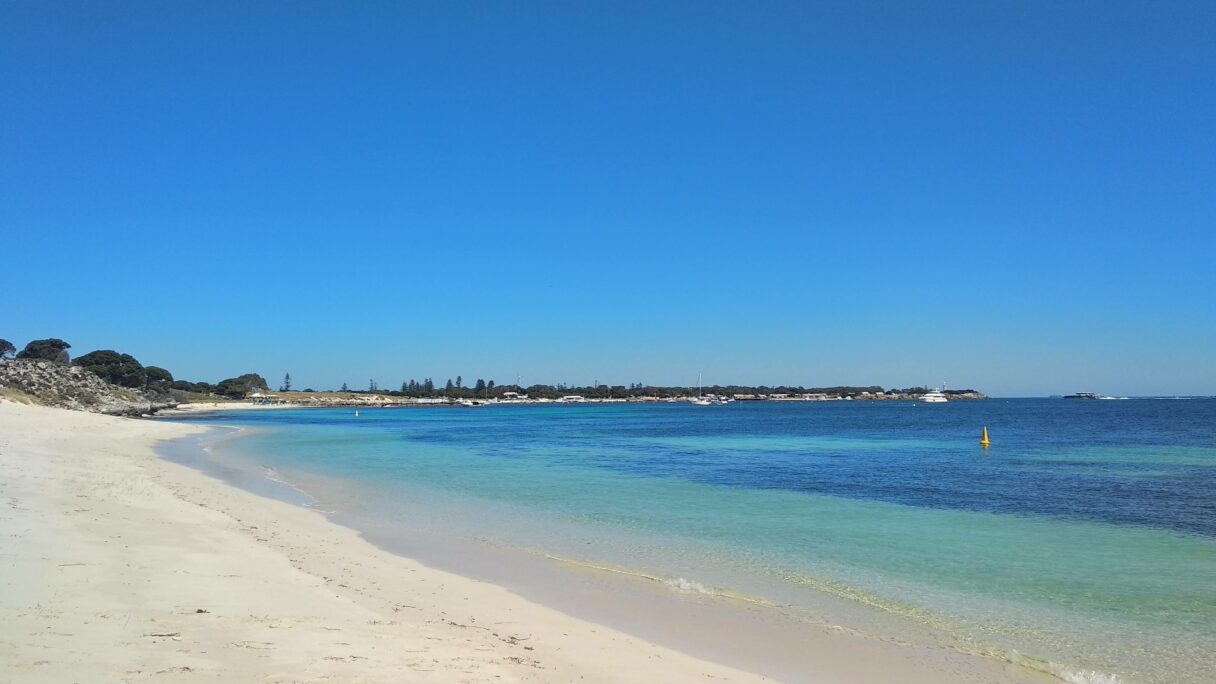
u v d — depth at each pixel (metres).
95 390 128.25
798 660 10.41
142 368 166.12
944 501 26.73
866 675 9.90
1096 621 12.49
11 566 10.82
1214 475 35.69
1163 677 10.05
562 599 13.33
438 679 7.89
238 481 31.38
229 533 16.70
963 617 12.66
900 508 24.94
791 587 14.53
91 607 9.15
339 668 7.82
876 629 11.96
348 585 12.81
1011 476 35.59
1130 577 15.46
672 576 15.33
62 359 150.00
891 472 37.50
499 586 14.12
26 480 21.48
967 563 16.66
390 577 14.04
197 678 6.98
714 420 126.62
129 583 10.64
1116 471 37.78
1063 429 85.88
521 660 9.19
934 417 134.38
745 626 11.98
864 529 20.91
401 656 8.62
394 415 160.38
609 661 9.65
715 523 21.80
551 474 36.44
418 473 36.59
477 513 23.50
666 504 25.73
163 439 59.97
